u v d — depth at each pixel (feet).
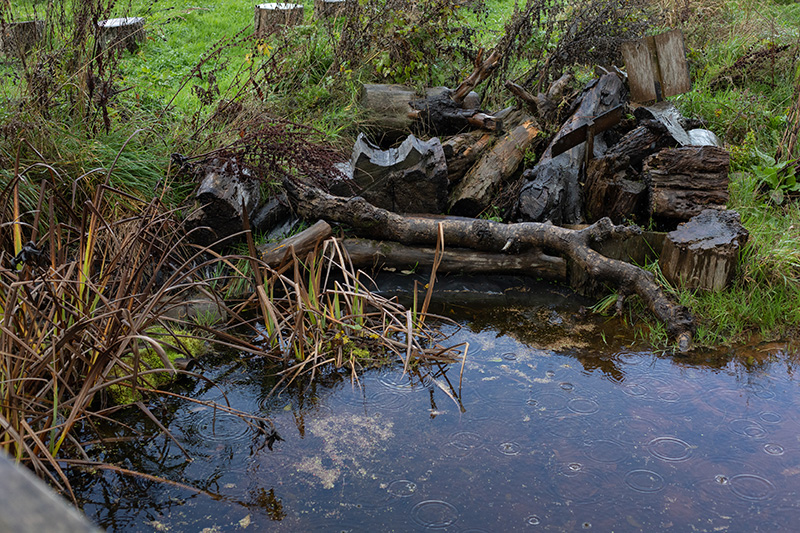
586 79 24.40
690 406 12.01
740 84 25.43
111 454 10.48
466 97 20.98
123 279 11.72
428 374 13.00
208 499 9.54
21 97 16.85
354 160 17.83
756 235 16.40
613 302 15.72
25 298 10.50
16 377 9.73
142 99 21.40
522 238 16.55
